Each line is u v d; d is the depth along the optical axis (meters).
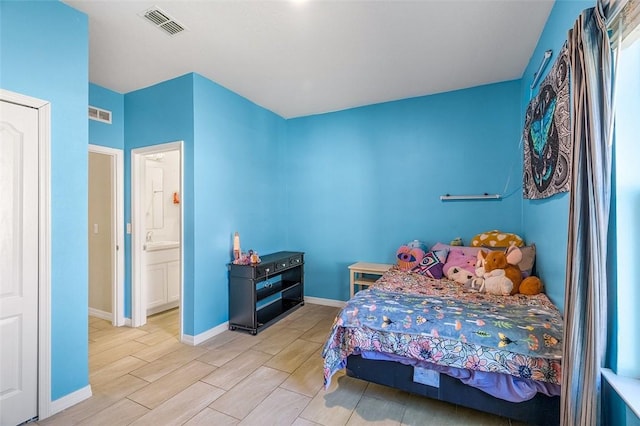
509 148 3.21
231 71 2.95
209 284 3.11
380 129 3.87
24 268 1.83
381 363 1.94
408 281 2.80
